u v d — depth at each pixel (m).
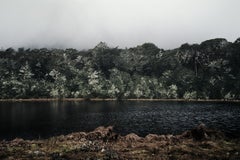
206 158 23.83
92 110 132.88
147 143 30.36
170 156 24.44
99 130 33.66
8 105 167.12
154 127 75.88
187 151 26.00
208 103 186.12
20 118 99.62
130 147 28.64
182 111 127.69
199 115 108.88
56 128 75.19
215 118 97.69
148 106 159.50
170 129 71.94
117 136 33.00
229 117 100.81
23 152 26.78
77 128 74.94
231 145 28.59
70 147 28.34
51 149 28.05
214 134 32.25
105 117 102.50
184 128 73.81
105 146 28.72
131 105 167.12
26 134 65.31
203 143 29.06
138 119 96.50
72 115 109.81
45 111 127.88
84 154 25.67
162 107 151.88
